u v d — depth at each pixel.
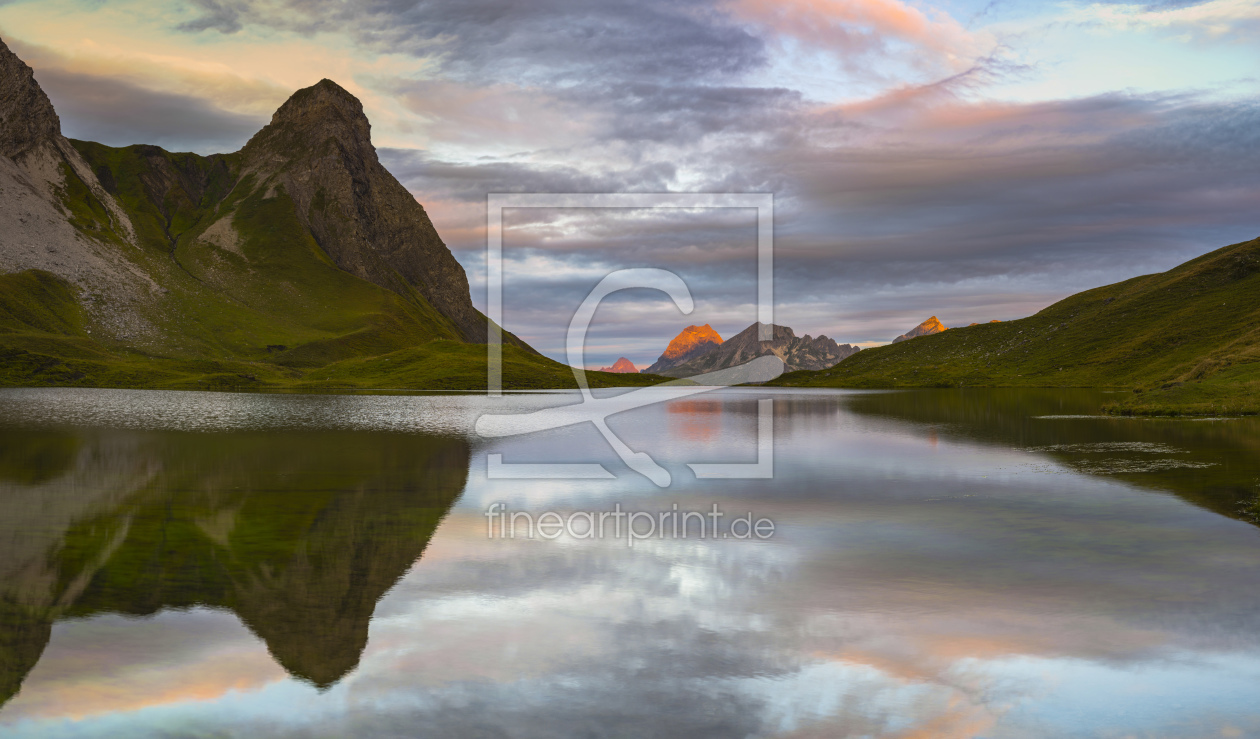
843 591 15.08
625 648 12.27
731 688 10.84
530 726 9.80
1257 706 10.24
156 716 10.16
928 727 9.77
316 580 16.06
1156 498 24.66
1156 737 9.50
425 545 19.08
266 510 23.80
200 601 14.73
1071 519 21.67
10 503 24.98
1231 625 13.08
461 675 11.33
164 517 22.64
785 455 38.38
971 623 13.24
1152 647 12.16
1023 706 10.29
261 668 11.62
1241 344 91.69
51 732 9.76
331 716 10.10
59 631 13.13
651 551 18.38
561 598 14.77
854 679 11.12
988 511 22.89
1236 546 18.36
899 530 20.45
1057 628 13.00
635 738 9.49
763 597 14.73
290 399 118.31
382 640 12.66
